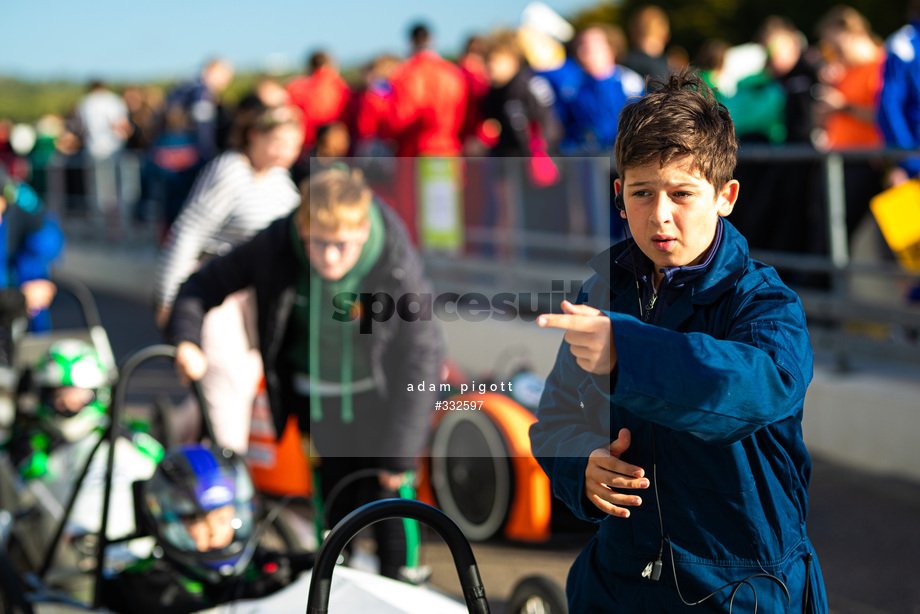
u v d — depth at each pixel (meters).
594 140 8.21
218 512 3.49
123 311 13.64
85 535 4.27
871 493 5.71
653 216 1.98
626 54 8.45
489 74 8.45
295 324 3.48
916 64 6.70
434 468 3.13
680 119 1.95
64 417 4.67
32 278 7.32
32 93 29.17
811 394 6.53
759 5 29.88
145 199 14.87
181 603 3.61
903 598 4.48
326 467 3.16
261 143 5.08
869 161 6.72
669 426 1.84
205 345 5.25
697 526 2.07
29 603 3.83
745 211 7.59
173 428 5.63
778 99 7.60
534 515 3.06
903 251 6.40
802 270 7.32
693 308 2.05
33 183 18.45
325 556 2.05
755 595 2.05
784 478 2.08
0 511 4.68
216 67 12.41
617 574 2.21
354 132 10.27
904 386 6.21
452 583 3.30
